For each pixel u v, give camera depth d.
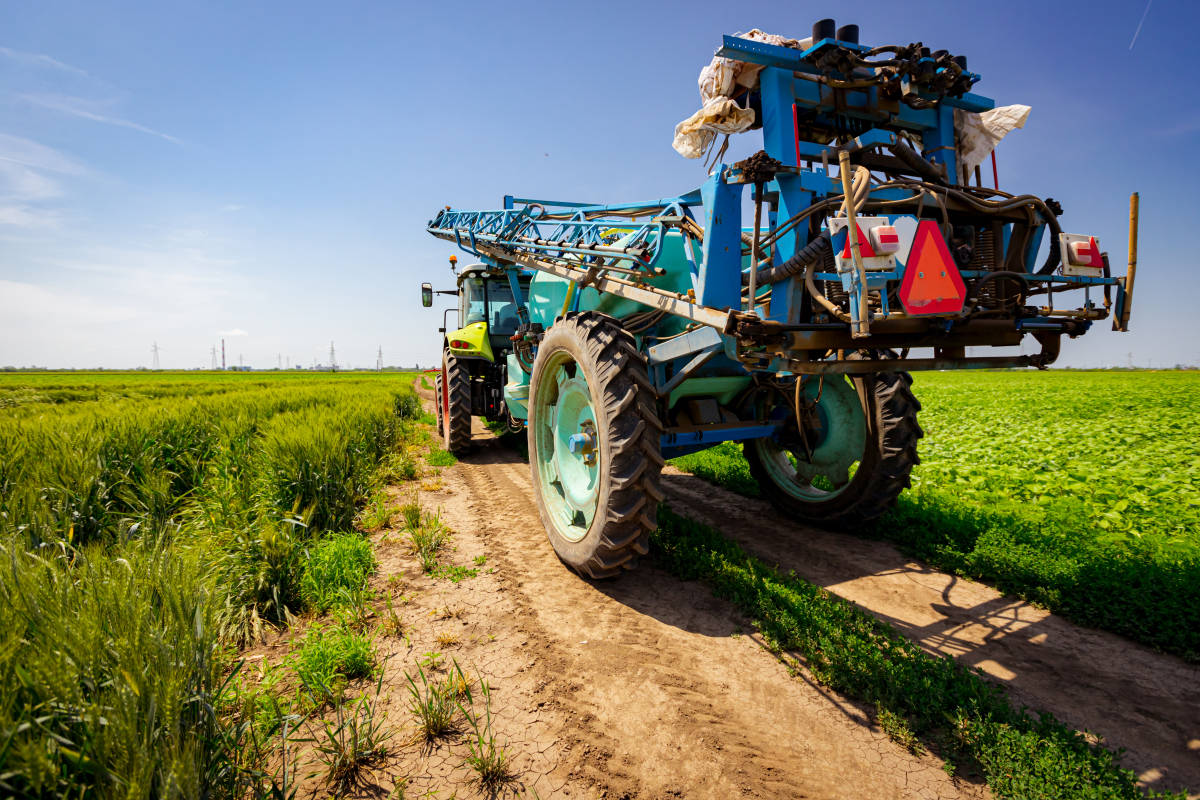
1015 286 3.00
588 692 2.59
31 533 3.35
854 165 3.10
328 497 4.96
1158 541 4.21
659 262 3.88
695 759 2.16
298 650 2.90
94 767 1.50
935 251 2.49
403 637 3.08
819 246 2.62
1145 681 2.69
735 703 2.53
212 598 2.84
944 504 5.20
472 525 5.14
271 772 2.04
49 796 1.45
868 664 2.65
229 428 7.20
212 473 5.74
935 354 2.98
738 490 6.16
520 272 7.88
